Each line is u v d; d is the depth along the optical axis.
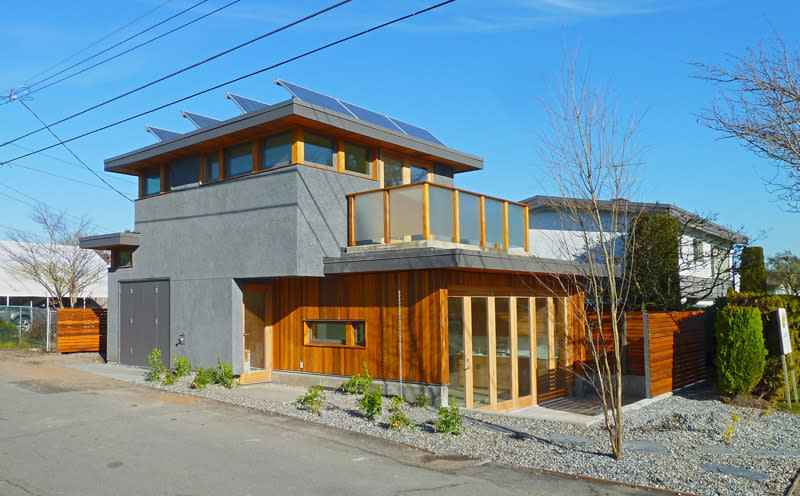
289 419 9.23
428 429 8.84
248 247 12.50
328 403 10.56
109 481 6.28
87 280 28.38
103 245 15.74
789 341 11.05
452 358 10.80
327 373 12.18
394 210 11.49
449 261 9.83
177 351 13.98
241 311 12.87
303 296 12.71
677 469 6.95
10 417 9.12
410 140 13.68
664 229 15.69
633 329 13.41
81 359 16.84
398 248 11.27
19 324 21.00
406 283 10.98
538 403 12.70
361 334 11.77
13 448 7.46
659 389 11.91
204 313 13.38
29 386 11.85
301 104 11.12
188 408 9.93
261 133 12.31
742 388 11.41
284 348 12.98
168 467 6.78
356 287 11.77
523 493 6.11
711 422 9.57
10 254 27.84
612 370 13.65
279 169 12.00
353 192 12.73
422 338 10.70
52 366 15.07
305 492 6.05
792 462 7.29
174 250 14.35
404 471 6.80
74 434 8.16
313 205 11.88
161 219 14.83
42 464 6.83
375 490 6.14
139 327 15.24
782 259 30.77
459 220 11.56
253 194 12.50
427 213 10.78
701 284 18.03
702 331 14.33
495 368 11.70
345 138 12.73
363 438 8.22
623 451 7.79
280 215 11.91
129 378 13.00
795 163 10.83
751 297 12.39
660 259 15.53
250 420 9.12
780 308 11.13
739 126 11.03
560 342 13.59
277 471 6.71
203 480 6.36
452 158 15.06
